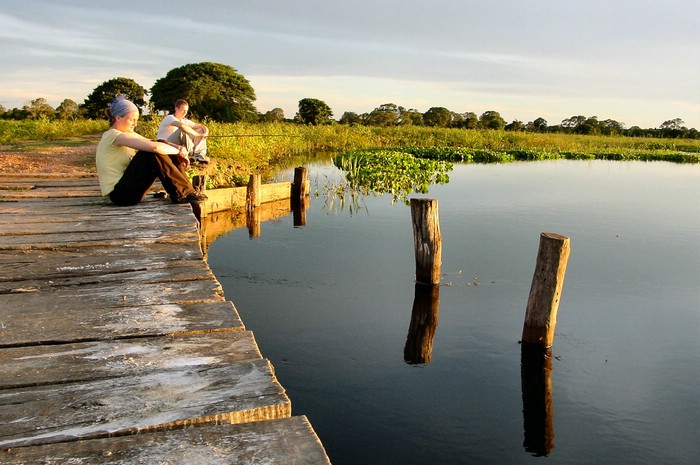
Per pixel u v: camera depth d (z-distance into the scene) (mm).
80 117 42562
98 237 4961
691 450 4227
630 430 4480
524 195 16094
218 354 2652
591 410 4762
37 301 3363
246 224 11438
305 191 13992
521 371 5406
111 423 2041
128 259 4324
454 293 7449
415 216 7602
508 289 7637
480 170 23609
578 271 8523
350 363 5445
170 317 3123
